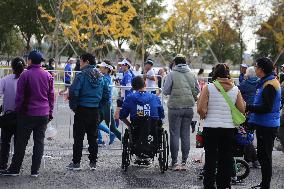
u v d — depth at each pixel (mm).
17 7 68562
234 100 12273
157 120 14953
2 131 14969
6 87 14586
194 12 55406
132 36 57125
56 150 18656
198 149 19625
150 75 25641
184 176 14969
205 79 29562
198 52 60906
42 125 14312
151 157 15078
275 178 15062
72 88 15000
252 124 13062
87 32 54656
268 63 12797
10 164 15242
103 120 21000
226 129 12117
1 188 13062
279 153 19359
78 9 51250
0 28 73188
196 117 22719
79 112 15203
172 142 15750
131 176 14820
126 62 22938
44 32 66000
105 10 51781
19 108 13961
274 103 12805
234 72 77125
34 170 14391
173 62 16297
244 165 14445
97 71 15297
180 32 60875
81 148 15438
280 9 72750
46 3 63000
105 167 16031
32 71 14117
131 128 14969
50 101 14477
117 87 19250
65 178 14383
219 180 12492
